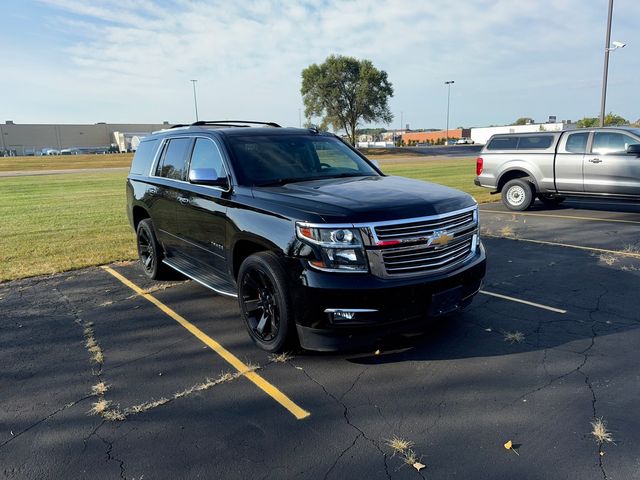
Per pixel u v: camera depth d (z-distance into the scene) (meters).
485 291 5.53
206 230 4.77
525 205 11.24
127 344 4.40
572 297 5.25
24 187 23.69
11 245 8.82
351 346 3.65
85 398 3.50
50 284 6.36
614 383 3.46
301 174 4.70
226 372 3.83
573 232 8.69
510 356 3.93
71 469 2.74
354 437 2.96
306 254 3.54
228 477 2.64
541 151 10.88
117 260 7.61
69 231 10.25
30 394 3.58
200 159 5.10
